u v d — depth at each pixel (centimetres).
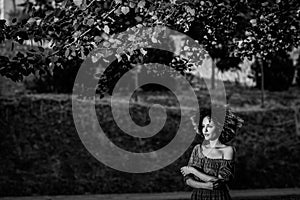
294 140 1398
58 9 556
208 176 534
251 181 1336
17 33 578
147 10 580
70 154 1291
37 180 1262
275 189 1312
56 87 1396
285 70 1586
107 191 1281
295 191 1256
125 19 631
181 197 1159
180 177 1305
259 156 1364
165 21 577
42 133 1293
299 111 1420
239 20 690
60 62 590
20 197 1211
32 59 579
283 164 1370
